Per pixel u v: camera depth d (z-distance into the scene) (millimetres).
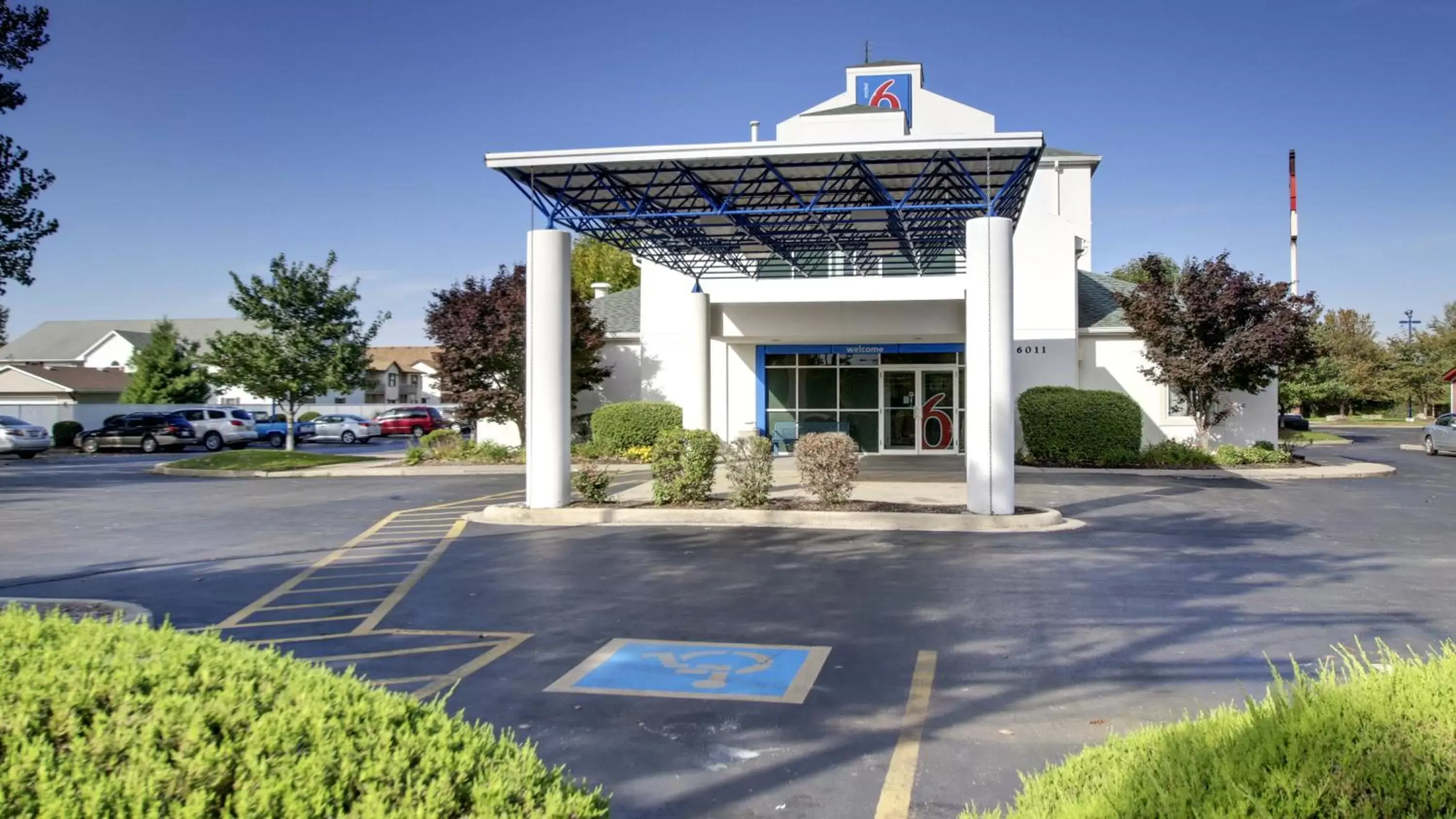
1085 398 23797
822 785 4734
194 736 2639
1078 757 3447
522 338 26469
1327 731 2922
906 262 28547
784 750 5215
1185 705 5918
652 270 28219
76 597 9594
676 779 4812
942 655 7090
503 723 5664
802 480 15859
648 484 19016
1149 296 23906
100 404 48938
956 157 15094
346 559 11703
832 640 7566
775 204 19844
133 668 3102
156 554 12164
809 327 25219
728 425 28094
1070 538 12883
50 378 55250
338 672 6762
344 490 20609
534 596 9359
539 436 15320
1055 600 8992
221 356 30203
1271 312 23516
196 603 9227
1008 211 18453
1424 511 15758
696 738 5398
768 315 25391
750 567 10812
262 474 25141
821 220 21250
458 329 26547
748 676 6594
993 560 11148
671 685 6414
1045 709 5871
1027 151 14812
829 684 6414
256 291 29828
